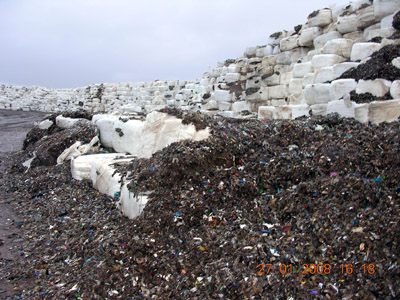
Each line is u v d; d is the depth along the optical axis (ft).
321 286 8.45
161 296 9.85
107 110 78.18
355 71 20.27
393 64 18.01
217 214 12.57
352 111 18.06
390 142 12.50
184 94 56.80
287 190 12.59
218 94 40.65
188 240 11.76
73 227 16.01
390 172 10.87
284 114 26.81
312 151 14.11
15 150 43.01
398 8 23.07
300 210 11.23
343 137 14.66
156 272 10.84
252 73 37.93
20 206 20.47
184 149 15.02
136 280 10.61
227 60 45.21
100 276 10.80
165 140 18.17
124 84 77.56
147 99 68.08
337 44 25.99
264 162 14.21
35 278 12.10
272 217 11.60
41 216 18.37
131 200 14.99
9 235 16.08
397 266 7.94
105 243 12.72
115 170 18.97
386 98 17.13
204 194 13.46
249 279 9.27
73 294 10.49
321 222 10.21
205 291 9.55
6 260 13.51
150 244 11.80
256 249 10.22
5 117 81.56
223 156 15.20
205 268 10.36
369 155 12.34
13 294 11.10
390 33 22.33
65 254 13.48
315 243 9.64
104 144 28.94
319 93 22.06
